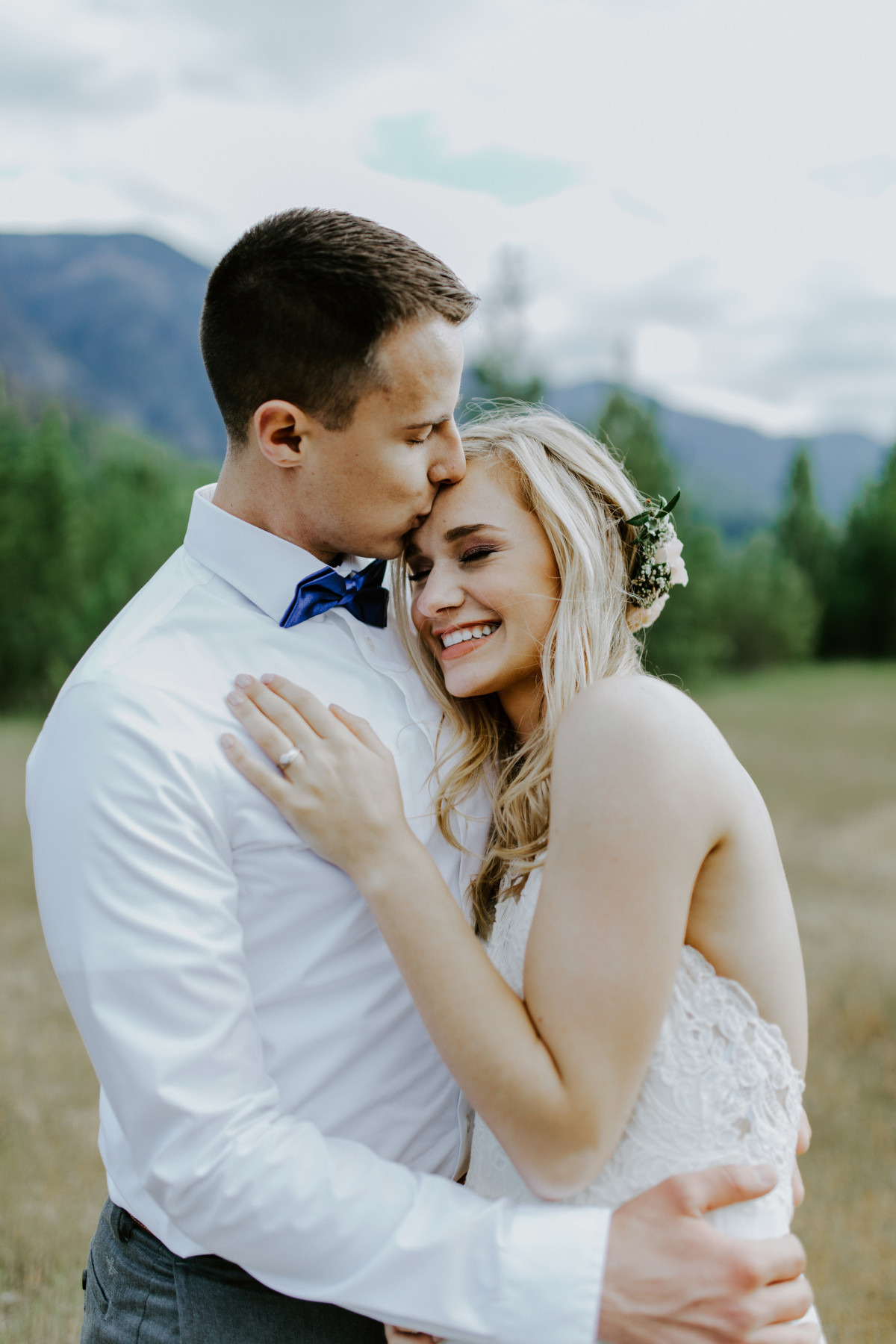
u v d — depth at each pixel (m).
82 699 1.24
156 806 1.19
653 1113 1.22
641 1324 1.09
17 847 7.64
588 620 1.46
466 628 1.49
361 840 1.22
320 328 1.26
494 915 1.49
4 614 19.45
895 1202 3.12
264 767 1.25
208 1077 1.13
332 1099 1.30
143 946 1.14
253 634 1.39
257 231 1.32
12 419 23.55
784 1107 1.28
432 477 1.44
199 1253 1.27
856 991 4.82
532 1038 1.15
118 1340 1.34
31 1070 3.90
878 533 30.69
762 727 16.50
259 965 1.29
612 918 1.15
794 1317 1.12
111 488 23.44
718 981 1.25
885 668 28.59
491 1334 1.10
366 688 1.46
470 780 1.50
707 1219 1.19
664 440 20.30
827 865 7.61
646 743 1.18
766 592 27.78
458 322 1.36
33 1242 2.81
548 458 1.50
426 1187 1.17
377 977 1.32
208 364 1.40
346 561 1.56
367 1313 1.13
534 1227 1.13
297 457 1.35
